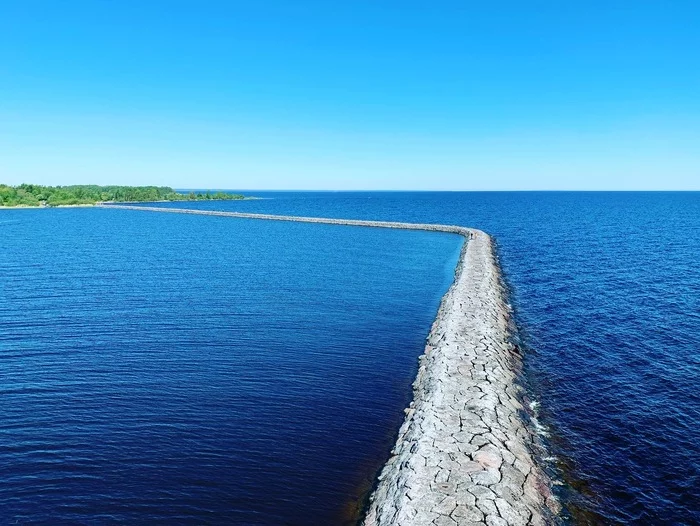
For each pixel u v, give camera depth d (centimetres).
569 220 9712
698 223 8400
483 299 2827
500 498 1059
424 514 1000
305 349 2148
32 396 1648
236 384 1773
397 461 1257
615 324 2489
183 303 2895
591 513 1102
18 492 1157
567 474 1248
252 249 5450
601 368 1930
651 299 2969
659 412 1562
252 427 1477
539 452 1339
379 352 2141
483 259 4369
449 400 1526
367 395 1716
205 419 1517
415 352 2153
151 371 1872
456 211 14275
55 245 5588
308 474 1257
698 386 1745
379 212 13988
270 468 1277
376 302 3020
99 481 1203
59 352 2053
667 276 3656
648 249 5131
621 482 1214
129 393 1683
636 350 2114
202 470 1259
